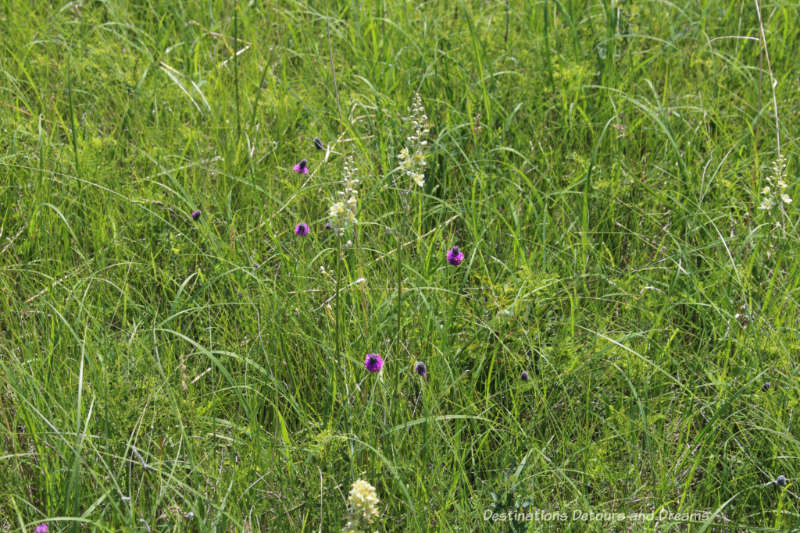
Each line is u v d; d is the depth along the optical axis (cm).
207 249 388
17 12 562
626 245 418
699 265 398
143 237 405
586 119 460
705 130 470
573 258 382
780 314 354
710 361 337
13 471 278
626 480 290
